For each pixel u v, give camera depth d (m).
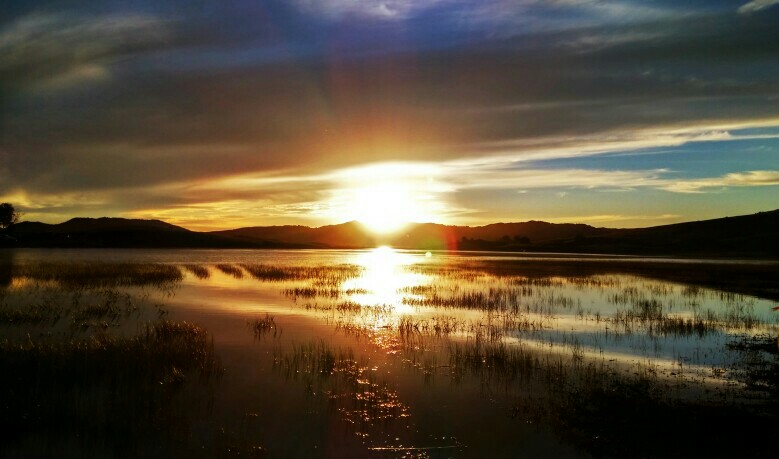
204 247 193.00
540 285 39.09
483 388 12.72
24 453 9.13
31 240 147.38
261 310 24.92
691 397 12.20
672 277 47.12
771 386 13.23
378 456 9.23
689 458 9.13
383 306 26.67
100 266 51.69
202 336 17.22
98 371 12.77
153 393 11.81
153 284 36.06
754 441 9.76
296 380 13.12
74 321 19.91
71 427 10.05
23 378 12.01
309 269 56.94
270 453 9.25
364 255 125.81
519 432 10.21
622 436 9.99
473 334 19.31
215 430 10.09
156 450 9.31
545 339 18.59
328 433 10.07
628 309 26.30
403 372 13.99
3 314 20.42
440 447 9.61
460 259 94.25
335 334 19.00
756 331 20.58
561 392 12.46
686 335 19.59
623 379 13.59
